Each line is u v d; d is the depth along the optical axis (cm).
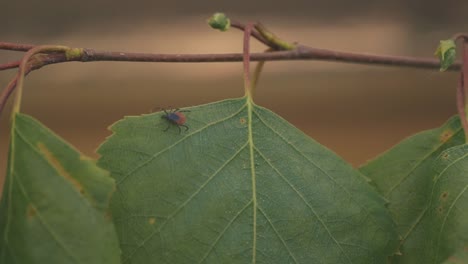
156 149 17
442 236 17
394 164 18
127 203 16
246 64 18
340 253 17
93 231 15
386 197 18
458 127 18
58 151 15
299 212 17
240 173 17
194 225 16
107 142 17
